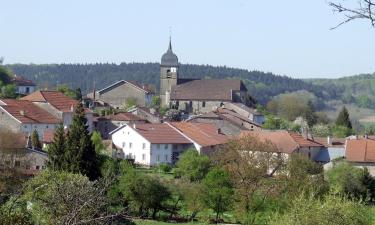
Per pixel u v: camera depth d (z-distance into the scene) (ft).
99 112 577.43
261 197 285.02
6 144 307.58
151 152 438.81
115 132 452.35
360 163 419.33
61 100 495.41
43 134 432.25
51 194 93.91
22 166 305.12
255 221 274.98
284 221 156.97
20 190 94.63
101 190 87.40
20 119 442.50
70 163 303.89
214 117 551.59
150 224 267.80
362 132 642.63
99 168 309.22
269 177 310.45
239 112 654.12
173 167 412.98
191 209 301.63
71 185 89.97
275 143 416.67
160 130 456.04
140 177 288.51
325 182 295.89
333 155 448.24
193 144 456.04
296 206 157.07
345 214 156.25
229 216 314.55
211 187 297.94
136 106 637.71
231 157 317.22
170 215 307.78
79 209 81.71
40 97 487.20
